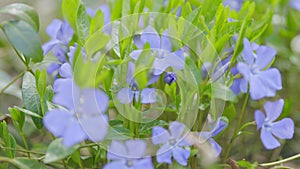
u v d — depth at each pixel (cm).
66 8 45
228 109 47
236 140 59
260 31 49
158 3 51
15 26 44
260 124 46
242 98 61
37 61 44
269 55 46
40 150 55
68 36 50
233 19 49
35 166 44
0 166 47
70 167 49
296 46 68
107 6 53
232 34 47
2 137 47
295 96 66
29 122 56
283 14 66
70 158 47
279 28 66
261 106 62
